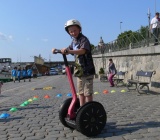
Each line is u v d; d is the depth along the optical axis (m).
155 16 16.17
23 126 7.29
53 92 17.22
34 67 68.62
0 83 11.92
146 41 17.69
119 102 11.17
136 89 15.54
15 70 35.69
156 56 15.18
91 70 6.22
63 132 6.45
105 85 21.89
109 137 5.86
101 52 36.47
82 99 6.41
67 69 6.30
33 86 25.16
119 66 23.97
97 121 5.96
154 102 10.76
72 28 6.13
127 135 5.93
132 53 19.19
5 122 7.89
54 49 6.07
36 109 10.11
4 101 13.09
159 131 6.17
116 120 7.48
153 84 15.06
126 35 23.25
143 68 17.34
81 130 5.86
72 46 6.38
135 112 8.64
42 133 6.46
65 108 6.52
